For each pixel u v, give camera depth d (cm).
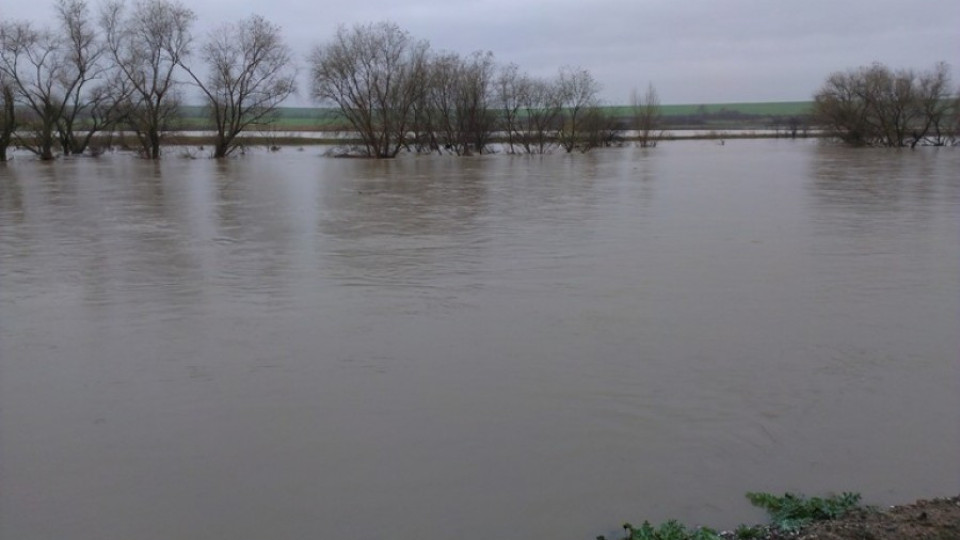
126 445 576
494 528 471
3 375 718
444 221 1705
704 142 8244
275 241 1440
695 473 533
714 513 482
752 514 480
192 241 1447
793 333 830
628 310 922
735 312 913
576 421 613
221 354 771
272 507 494
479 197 2245
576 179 2927
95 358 763
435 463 547
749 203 2023
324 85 4972
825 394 664
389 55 4934
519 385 686
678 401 651
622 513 485
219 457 557
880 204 1967
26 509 493
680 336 822
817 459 550
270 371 723
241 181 2953
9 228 1641
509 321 879
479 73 5453
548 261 1220
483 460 551
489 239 1441
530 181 2844
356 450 566
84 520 481
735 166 3734
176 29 5425
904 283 1056
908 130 6219
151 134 4850
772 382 691
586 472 535
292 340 815
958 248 1305
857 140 6253
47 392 677
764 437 585
